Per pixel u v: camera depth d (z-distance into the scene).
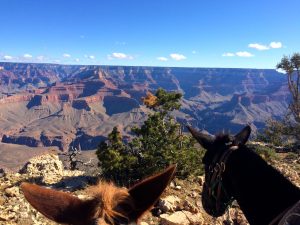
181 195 9.93
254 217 3.65
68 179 11.96
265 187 3.61
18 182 11.66
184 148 11.98
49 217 1.53
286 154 19.80
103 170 11.53
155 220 8.33
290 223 3.07
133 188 1.66
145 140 11.84
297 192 3.53
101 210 1.48
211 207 4.13
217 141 4.14
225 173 3.91
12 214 8.37
